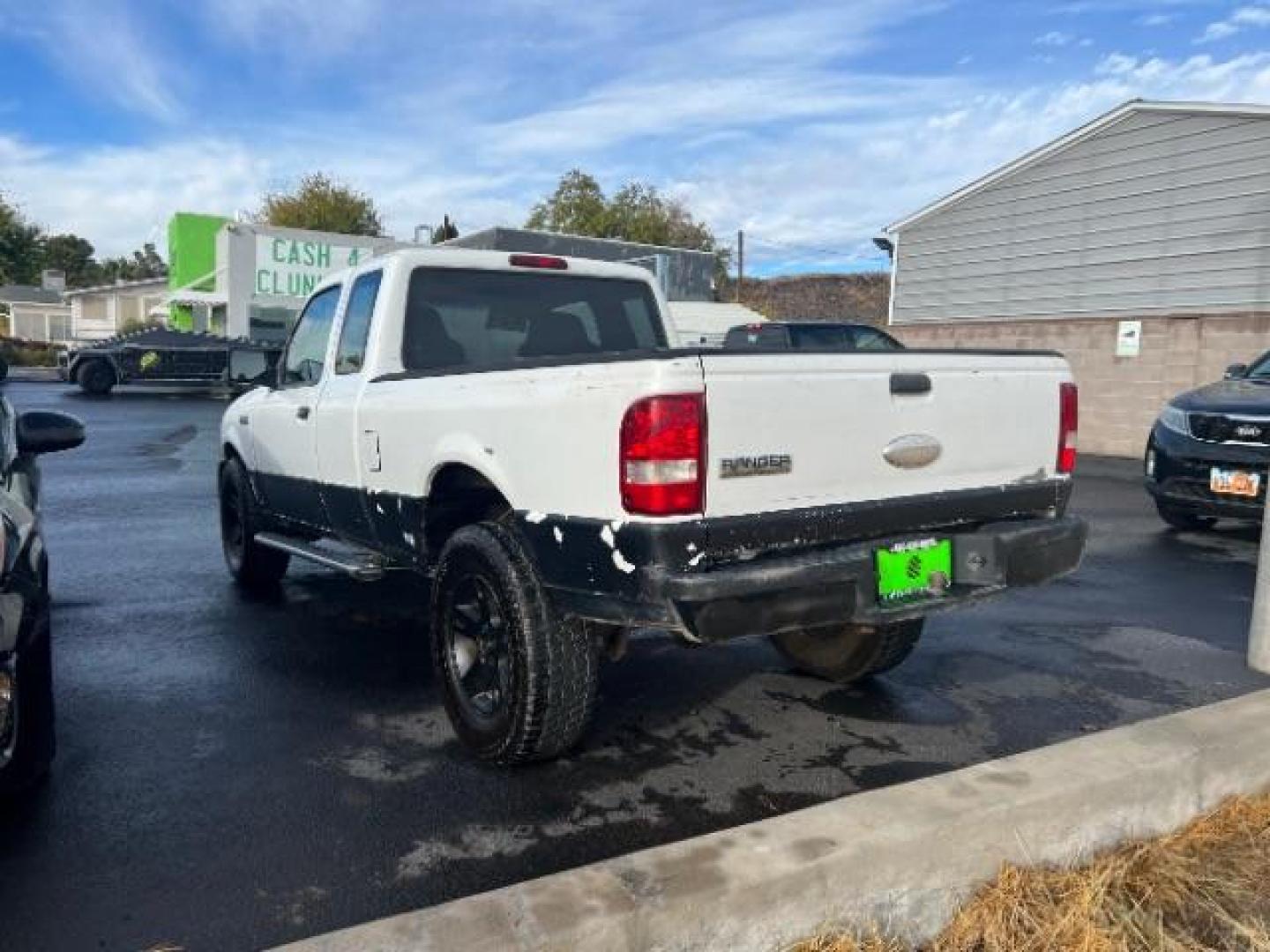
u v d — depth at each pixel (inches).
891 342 613.0
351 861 118.0
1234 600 253.9
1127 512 397.7
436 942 79.4
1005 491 150.1
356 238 1085.1
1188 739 122.4
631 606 121.9
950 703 175.9
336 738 155.8
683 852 93.6
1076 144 661.9
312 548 203.9
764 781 142.3
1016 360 152.2
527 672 135.6
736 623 119.3
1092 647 211.0
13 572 122.8
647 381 116.9
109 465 507.5
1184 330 566.9
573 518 127.0
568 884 87.7
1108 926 99.7
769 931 90.5
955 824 100.2
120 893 110.3
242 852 119.6
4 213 2485.2
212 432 665.0
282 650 200.7
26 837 122.6
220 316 1469.0
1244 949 99.5
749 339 612.1
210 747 151.6
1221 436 312.8
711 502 119.5
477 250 190.1
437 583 152.6
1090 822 110.3
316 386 199.6
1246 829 118.8
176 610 230.2
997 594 143.7
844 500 132.0
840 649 178.9
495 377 140.3
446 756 149.2
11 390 995.3
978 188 737.0
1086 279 664.4
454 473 157.6
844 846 94.9
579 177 1939.0
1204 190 587.5
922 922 99.3
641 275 211.3
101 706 167.9
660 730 161.3
